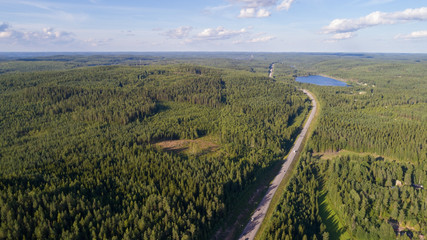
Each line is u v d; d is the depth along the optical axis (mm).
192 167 126938
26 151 138375
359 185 122250
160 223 87562
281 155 163750
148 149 149000
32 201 87000
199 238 91062
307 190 125375
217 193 108250
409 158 159875
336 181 126938
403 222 102938
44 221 79062
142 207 92938
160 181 109625
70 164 122938
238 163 137000
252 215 110562
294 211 104812
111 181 110250
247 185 126688
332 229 105875
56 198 91375
